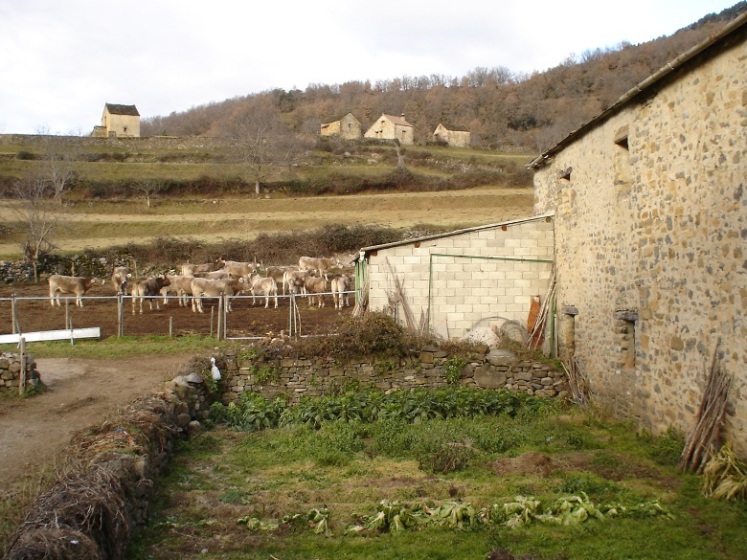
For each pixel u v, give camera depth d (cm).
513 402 1162
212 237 3528
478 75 11481
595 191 1102
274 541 571
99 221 3766
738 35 673
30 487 603
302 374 1267
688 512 627
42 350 1504
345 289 2306
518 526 596
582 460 805
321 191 4922
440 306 1413
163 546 557
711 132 729
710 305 736
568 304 1266
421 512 621
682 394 802
